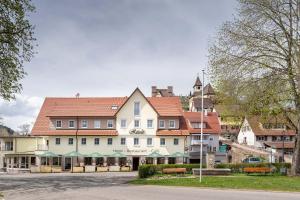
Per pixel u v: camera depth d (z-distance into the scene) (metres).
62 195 29.91
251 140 111.56
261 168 51.09
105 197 27.94
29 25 38.59
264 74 44.53
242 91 44.78
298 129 45.66
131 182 42.34
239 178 40.09
